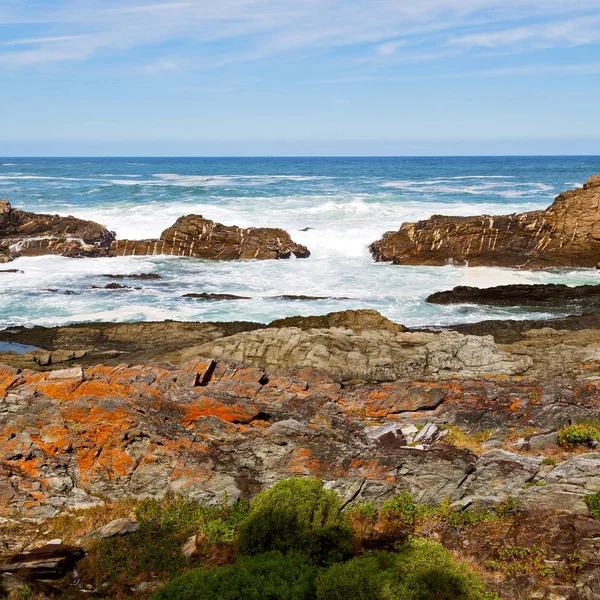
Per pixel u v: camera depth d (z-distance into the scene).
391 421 18.61
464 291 36.53
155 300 36.00
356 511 13.84
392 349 23.80
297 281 41.16
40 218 53.16
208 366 19.36
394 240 48.06
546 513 12.91
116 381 17.34
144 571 12.35
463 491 14.09
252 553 12.25
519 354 23.70
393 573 10.56
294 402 17.83
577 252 45.84
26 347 27.61
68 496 14.87
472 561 11.93
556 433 16.80
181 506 14.25
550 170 142.88
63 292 37.44
